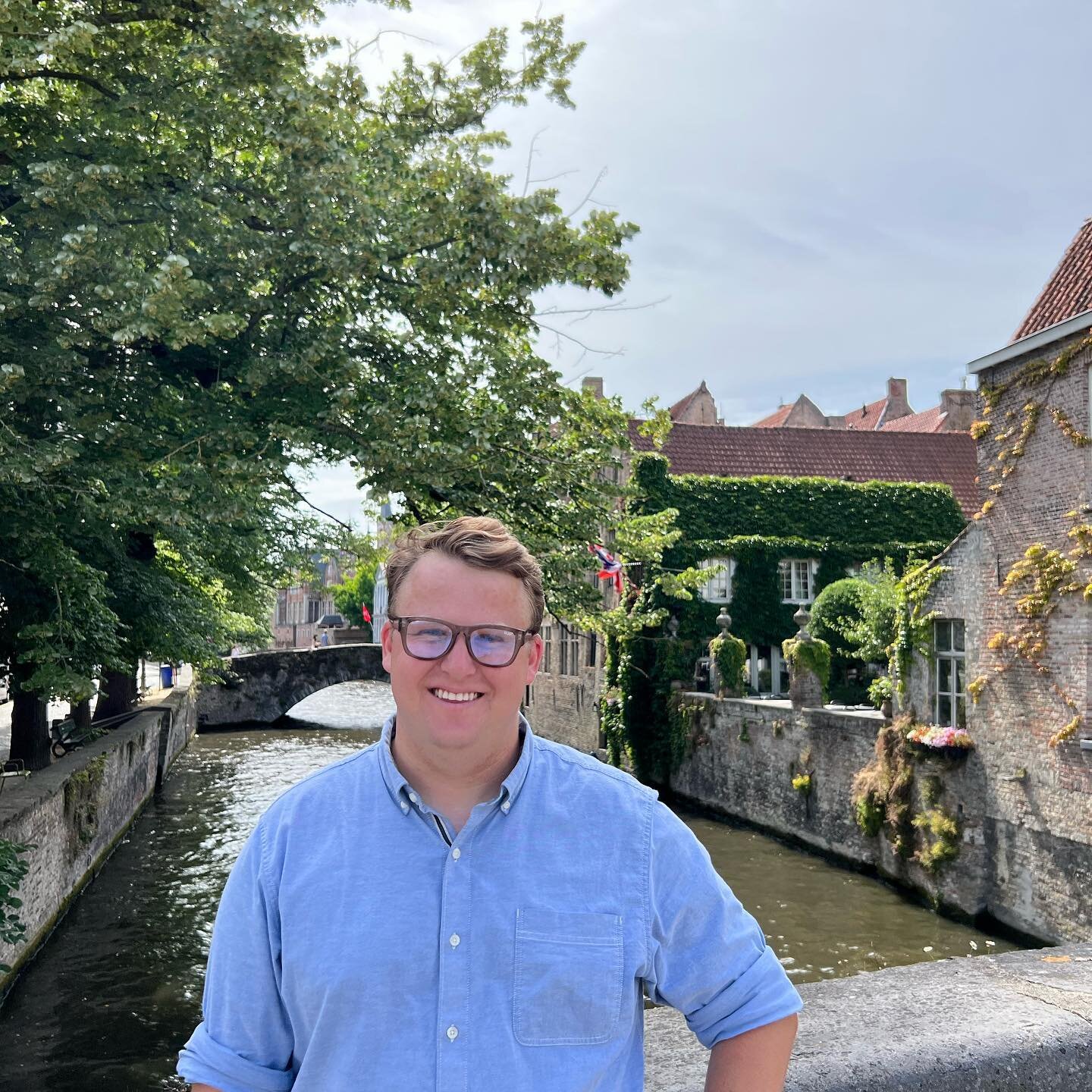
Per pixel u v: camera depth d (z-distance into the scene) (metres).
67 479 10.38
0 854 8.00
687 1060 2.02
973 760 15.50
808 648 20.98
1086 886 13.27
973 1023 2.12
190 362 11.80
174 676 37.03
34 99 11.70
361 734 42.00
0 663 13.66
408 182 11.54
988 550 15.19
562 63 11.90
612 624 14.52
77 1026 10.62
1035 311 14.84
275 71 10.28
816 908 16.45
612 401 13.91
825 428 34.53
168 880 16.89
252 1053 1.57
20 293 9.81
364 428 11.22
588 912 1.52
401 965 1.48
